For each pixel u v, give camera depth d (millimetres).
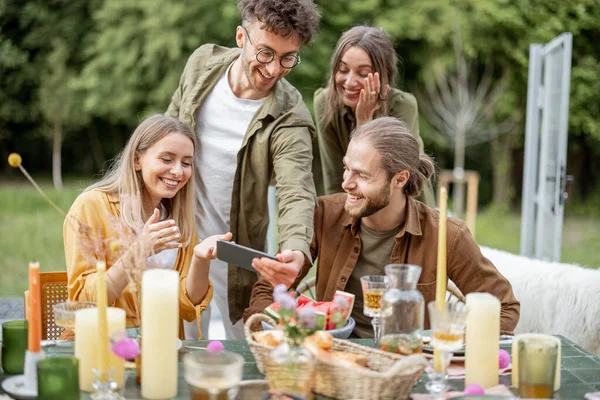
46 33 11188
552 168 4523
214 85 2418
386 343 1507
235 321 2535
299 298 1752
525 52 10445
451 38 10266
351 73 2488
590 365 1642
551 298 2578
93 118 12055
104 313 1347
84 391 1431
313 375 1373
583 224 10539
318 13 2195
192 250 2096
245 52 2201
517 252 8641
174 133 2014
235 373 1313
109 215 1608
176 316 1414
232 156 2393
